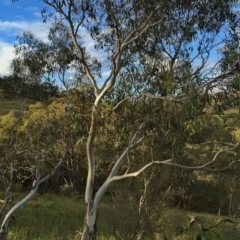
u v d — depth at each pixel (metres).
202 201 18.38
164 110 5.53
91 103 7.23
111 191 9.37
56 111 8.45
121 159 7.15
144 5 7.14
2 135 14.75
